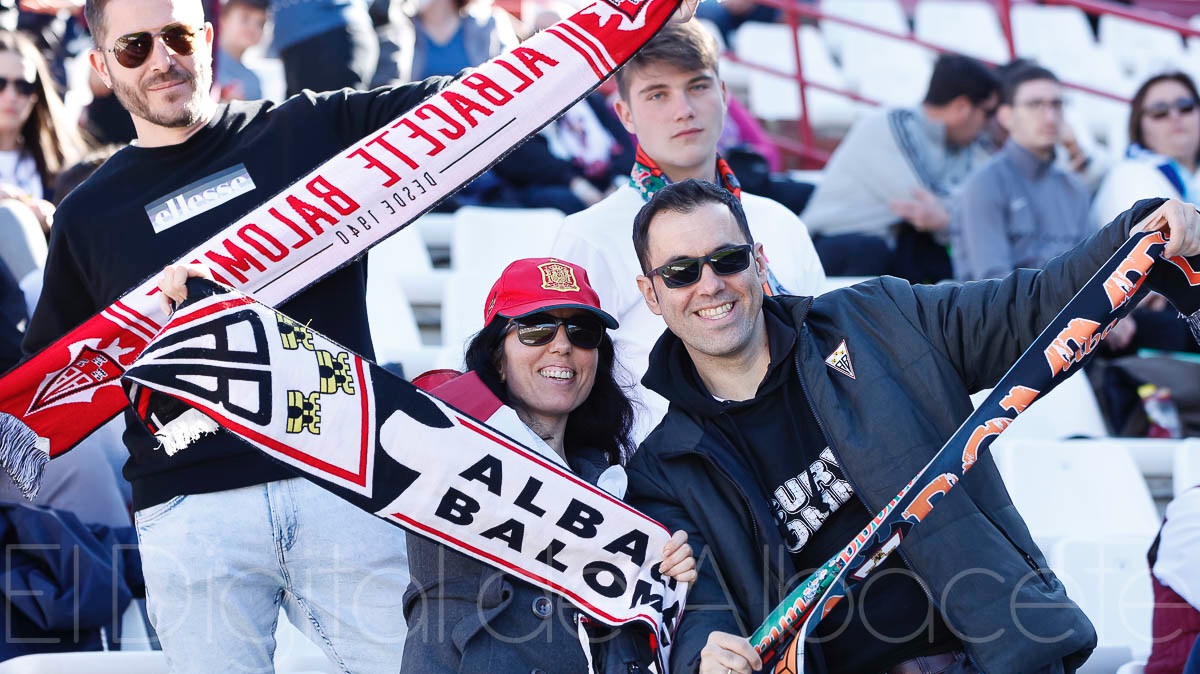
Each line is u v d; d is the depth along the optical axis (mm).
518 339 4340
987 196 8734
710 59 5582
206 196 4648
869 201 9062
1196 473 7086
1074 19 16156
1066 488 6902
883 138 9055
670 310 4246
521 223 9016
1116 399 8094
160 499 4465
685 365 4367
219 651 4453
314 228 4668
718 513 4234
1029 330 4168
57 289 4699
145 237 4594
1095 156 9883
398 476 4203
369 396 4227
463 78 4820
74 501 6082
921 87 14602
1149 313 8523
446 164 4766
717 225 4211
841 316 4312
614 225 5516
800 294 5672
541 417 4461
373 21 9703
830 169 9211
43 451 4633
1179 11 16969
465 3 10055
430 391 4383
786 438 4273
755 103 13852
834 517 4227
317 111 4832
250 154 4715
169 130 4648
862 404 4172
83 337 4566
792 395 4297
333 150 4812
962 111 9070
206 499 4449
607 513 4230
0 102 7516
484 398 4355
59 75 10203
